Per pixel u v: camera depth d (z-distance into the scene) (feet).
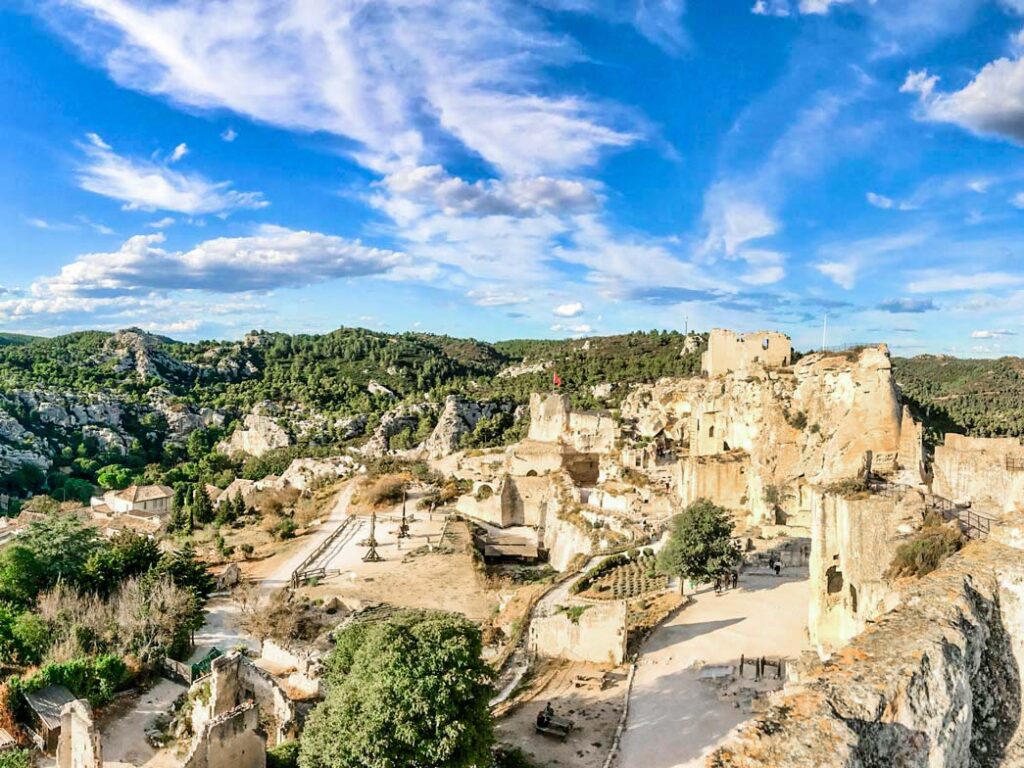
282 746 123.34
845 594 108.68
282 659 177.06
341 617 210.79
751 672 121.39
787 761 38.81
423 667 94.22
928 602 51.29
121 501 434.71
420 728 89.97
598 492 285.02
